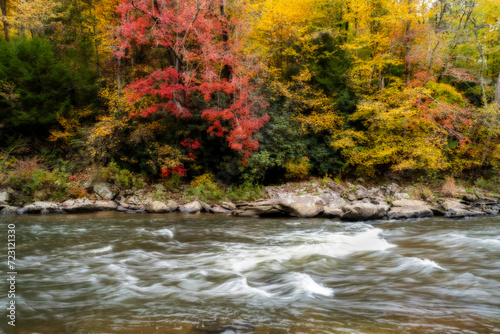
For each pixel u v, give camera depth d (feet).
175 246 28.25
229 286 18.13
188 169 55.52
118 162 55.57
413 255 25.22
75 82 59.93
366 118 60.34
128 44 47.75
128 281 18.98
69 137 57.26
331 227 37.76
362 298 16.21
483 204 49.08
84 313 14.35
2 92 53.31
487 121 56.90
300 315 13.98
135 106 52.65
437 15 64.44
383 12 61.52
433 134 56.24
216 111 48.11
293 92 58.95
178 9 46.62
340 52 62.59
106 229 34.94
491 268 21.40
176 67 49.73
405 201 47.57
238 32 52.37
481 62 67.92
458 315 13.94
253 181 55.31
